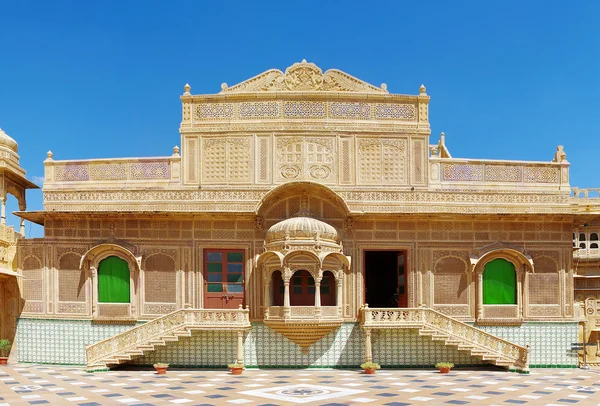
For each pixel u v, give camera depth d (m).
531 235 20.47
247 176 20.56
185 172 20.69
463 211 20.67
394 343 19.64
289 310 18.72
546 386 15.57
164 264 19.97
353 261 20.09
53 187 20.89
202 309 18.88
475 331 18.89
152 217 20.03
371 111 20.97
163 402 13.06
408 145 20.89
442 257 20.31
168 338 18.45
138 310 19.77
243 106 20.89
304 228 18.92
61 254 20.14
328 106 20.88
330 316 19.19
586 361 21.06
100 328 19.75
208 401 13.21
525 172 21.23
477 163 21.08
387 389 14.97
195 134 20.84
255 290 19.86
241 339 18.61
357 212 19.92
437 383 16.03
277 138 20.69
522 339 19.98
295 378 17.06
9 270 19.89
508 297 20.23
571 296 20.25
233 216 20.05
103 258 19.98
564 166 21.31
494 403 13.10
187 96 20.95
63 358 19.77
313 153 20.64
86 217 20.09
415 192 20.61
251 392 14.45
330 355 19.55
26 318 20.11
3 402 13.04
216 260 20.09
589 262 26.81
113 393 14.20
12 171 21.64
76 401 13.16
